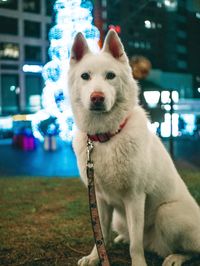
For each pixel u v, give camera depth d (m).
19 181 2.97
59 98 5.33
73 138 1.24
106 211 1.26
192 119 8.38
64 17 4.79
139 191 1.15
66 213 1.88
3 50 17.97
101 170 1.13
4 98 17.91
